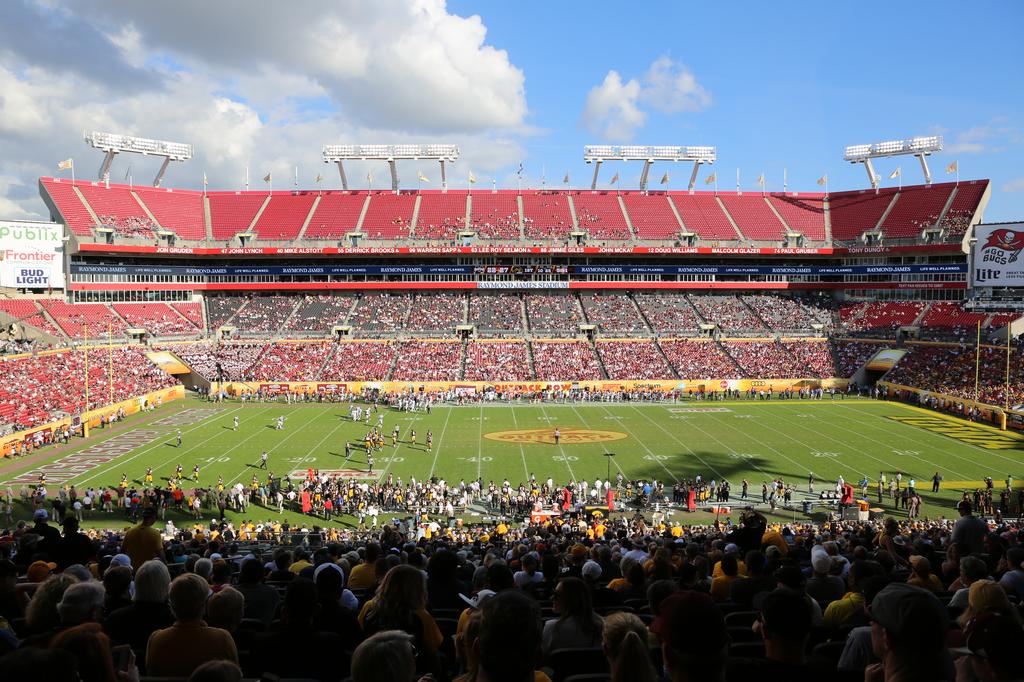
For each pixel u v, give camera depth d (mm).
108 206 87250
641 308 91062
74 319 76500
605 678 5633
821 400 72375
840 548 17375
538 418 62500
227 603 7102
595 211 99312
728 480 42688
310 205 98250
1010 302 76188
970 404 61250
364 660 3938
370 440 49375
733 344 83500
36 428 51438
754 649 6688
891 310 87500
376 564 10805
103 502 37219
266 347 81312
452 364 77500
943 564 12383
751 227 97375
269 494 38938
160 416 63094
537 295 94125
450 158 102875
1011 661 3971
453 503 38562
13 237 74688
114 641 7336
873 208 97000
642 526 27938
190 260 90625
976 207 87562
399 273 92625
